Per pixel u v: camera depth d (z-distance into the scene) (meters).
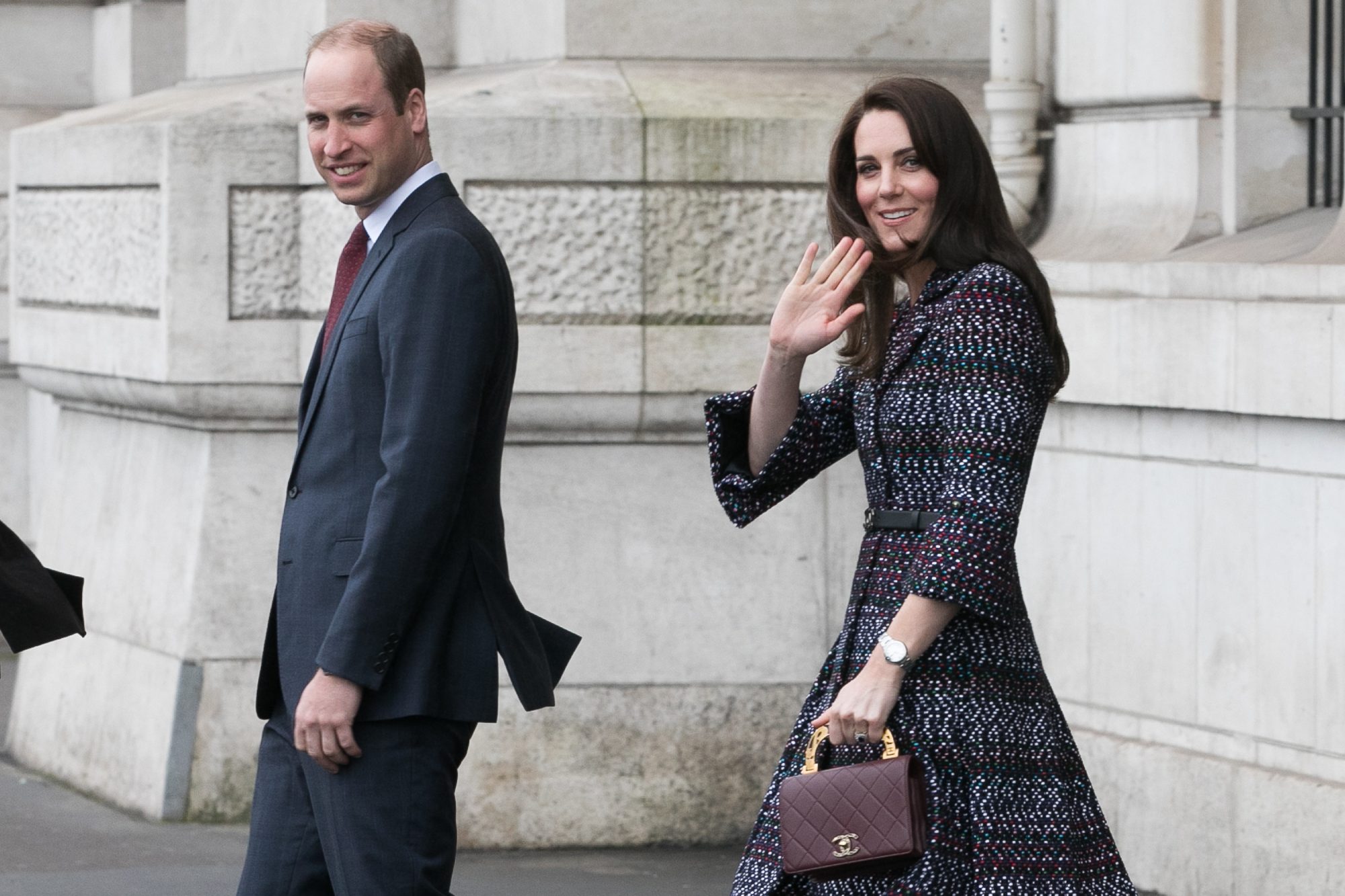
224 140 23.09
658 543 23.06
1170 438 20.31
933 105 12.83
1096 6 22.33
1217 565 19.83
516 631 14.13
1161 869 20.25
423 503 13.27
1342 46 21.14
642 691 23.00
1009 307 12.54
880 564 12.73
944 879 12.31
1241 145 21.05
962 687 12.52
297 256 23.33
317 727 13.38
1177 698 20.31
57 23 39.72
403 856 13.55
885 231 12.99
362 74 13.98
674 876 21.64
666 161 22.30
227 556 23.42
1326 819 18.41
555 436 22.86
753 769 23.11
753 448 13.51
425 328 13.45
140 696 24.36
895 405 12.65
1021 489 12.35
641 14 23.55
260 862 14.17
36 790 25.59
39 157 26.92
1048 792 12.63
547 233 22.23
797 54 24.00
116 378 24.52
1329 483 18.61
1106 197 22.41
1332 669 18.59
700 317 22.48
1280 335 18.73
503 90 22.58
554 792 22.92
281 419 23.44
